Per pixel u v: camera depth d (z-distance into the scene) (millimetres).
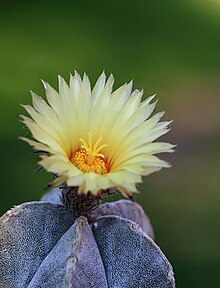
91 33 1188
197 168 798
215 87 1015
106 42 1155
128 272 333
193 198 753
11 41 1124
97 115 342
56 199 384
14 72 1008
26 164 749
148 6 1318
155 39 1186
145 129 335
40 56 1076
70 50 1111
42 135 322
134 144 333
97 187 310
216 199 755
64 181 319
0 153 766
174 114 924
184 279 638
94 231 338
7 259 336
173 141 847
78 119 340
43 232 338
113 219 337
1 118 850
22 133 810
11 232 336
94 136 342
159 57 1115
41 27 1192
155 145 329
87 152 333
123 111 341
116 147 338
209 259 667
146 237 333
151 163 321
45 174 734
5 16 1223
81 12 1271
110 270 334
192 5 1334
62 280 319
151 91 997
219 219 727
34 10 1255
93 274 325
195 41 1189
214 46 1177
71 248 322
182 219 722
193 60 1114
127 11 1295
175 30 1231
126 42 1165
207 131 878
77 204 335
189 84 1023
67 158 330
